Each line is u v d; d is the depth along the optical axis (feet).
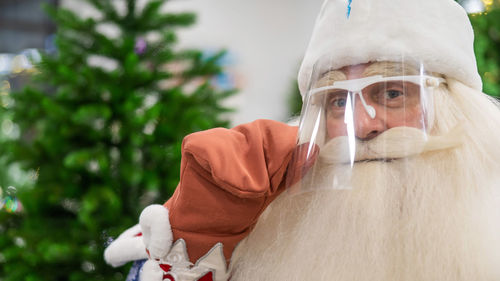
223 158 2.06
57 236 4.15
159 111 4.35
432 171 2.03
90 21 4.46
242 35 8.98
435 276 1.90
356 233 2.00
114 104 4.36
